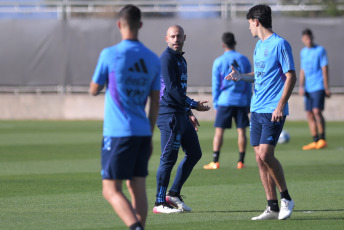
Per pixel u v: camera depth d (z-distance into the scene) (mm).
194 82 86375
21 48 90625
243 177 37094
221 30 85312
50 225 23375
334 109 84000
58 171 39406
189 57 86312
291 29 83562
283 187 24250
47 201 28797
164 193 26516
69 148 53281
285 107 24484
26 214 25609
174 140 26469
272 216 24547
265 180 24672
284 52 24047
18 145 55469
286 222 23953
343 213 25859
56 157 47094
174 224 23656
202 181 35469
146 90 18922
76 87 89875
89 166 41969
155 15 88250
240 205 28016
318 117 53375
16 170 39844
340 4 87312
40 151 51031
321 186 33375
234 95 41188
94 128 74438
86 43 89125
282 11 87500
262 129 24406
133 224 17812
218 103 41438
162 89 26859
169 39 26812
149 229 22688
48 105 90062
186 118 26859
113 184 18438
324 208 27078
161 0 87188
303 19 83375
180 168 26781
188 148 26859
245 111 41312
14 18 90500
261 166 24781
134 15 18812
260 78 24609
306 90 53562
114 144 18391
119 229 22641
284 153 50438
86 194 30781
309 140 61469
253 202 28750
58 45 89812
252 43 84250
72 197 29906
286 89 23844
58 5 89875
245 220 24453
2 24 90812
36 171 39375
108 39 88562
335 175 37750
